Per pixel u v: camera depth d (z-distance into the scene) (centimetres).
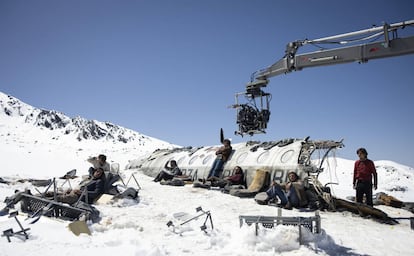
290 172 1048
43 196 840
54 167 2227
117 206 888
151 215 808
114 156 3975
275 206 982
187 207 931
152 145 6397
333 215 907
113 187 1000
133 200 945
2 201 867
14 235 575
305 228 593
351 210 952
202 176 1494
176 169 1523
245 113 1287
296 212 919
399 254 579
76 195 882
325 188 1025
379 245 632
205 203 998
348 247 610
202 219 783
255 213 881
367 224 817
